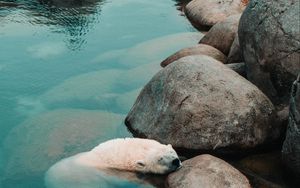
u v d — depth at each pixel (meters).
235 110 6.51
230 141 6.44
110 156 6.24
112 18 11.45
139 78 8.55
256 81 7.39
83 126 7.13
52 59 9.27
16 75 8.70
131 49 9.70
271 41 7.05
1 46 9.66
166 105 6.71
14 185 6.15
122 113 7.54
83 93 8.15
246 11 7.55
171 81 6.80
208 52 8.77
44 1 12.30
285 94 7.07
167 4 12.78
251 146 6.48
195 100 6.57
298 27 6.84
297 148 5.87
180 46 9.77
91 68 9.00
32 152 6.67
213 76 6.74
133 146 6.29
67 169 6.16
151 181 5.98
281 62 6.97
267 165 6.29
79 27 10.76
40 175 6.27
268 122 6.61
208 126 6.46
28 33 10.27
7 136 7.07
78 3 12.36
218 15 11.00
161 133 6.64
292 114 5.94
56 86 8.39
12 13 11.34
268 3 7.19
